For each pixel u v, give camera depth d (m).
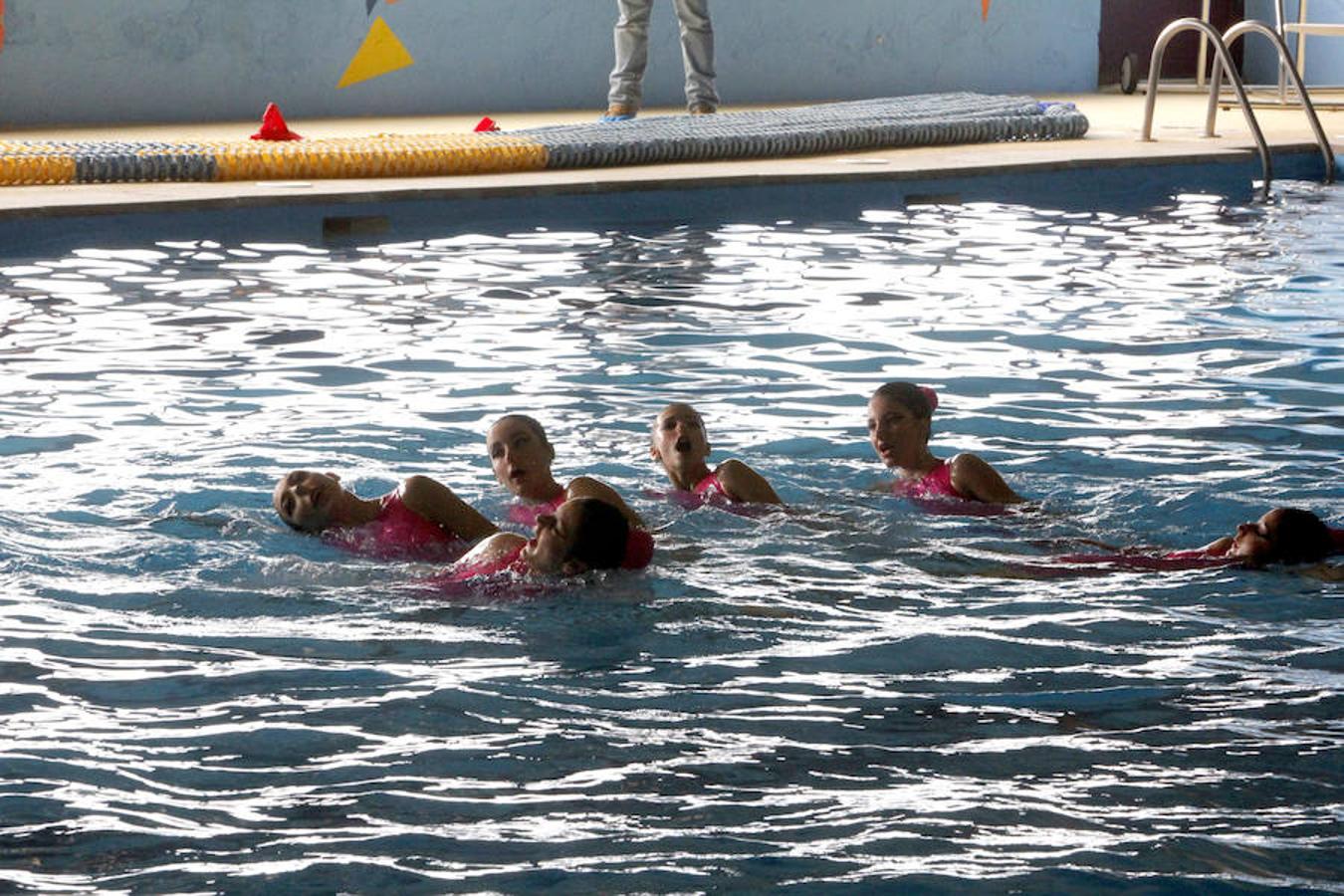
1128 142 36.19
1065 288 21.73
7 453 13.95
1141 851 7.27
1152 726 8.66
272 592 10.72
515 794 7.90
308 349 18.11
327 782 8.04
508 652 9.73
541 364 17.45
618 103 38.66
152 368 17.16
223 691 9.15
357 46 43.59
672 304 20.81
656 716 8.82
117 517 12.24
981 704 8.98
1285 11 52.88
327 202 26.95
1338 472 13.47
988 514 12.41
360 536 11.69
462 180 29.19
